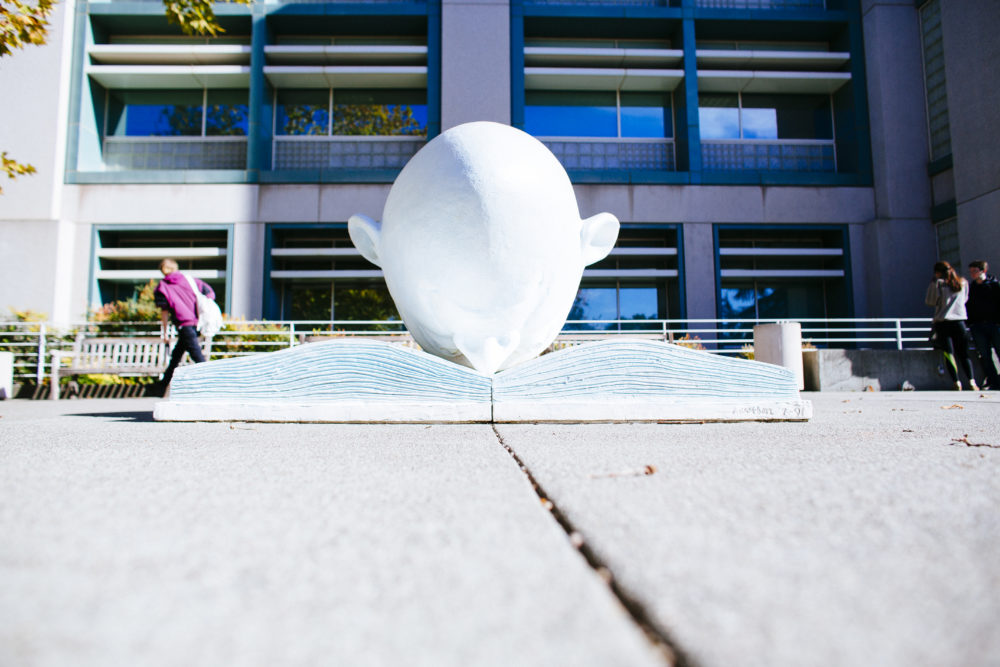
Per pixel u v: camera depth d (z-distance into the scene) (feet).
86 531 4.50
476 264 12.86
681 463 7.47
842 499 5.41
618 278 51.85
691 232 48.91
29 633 2.82
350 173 48.24
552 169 13.78
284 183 48.16
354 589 3.36
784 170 53.47
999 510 5.00
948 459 7.66
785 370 13.62
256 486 6.19
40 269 45.88
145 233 50.47
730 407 13.25
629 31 53.47
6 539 4.30
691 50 51.11
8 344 34.22
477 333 13.48
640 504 5.23
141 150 52.29
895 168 48.55
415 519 4.82
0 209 46.32
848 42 51.88
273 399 13.55
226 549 4.08
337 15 50.29
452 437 10.66
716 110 54.70
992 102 41.32
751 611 3.03
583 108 54.39
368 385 13.34
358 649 2.66
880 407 19.26
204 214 47.80
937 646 2.67
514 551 4.00
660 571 3.59
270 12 49.96
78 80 48.93
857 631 2.82
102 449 9.13
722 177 49.32
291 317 51.21
